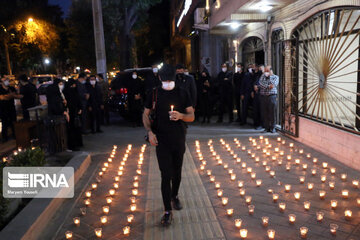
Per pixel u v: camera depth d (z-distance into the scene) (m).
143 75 13.66
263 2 8.47
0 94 10.09
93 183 5.95
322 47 7.32
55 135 7.40
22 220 4.02
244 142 8.70
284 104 9.33
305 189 5.27
